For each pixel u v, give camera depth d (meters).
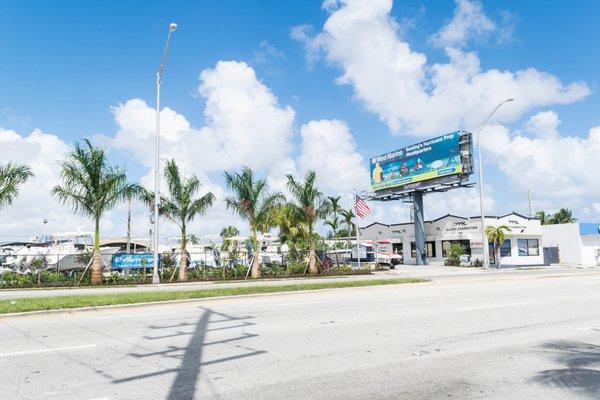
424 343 8.55
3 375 6.60
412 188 49.88
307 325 10.49
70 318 11.99
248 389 5.92
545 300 15.16
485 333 9.47
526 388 5.93
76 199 24.88
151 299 14.93
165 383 6.18
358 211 38.75
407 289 19.92
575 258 51.28
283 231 43.53
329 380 6.28
